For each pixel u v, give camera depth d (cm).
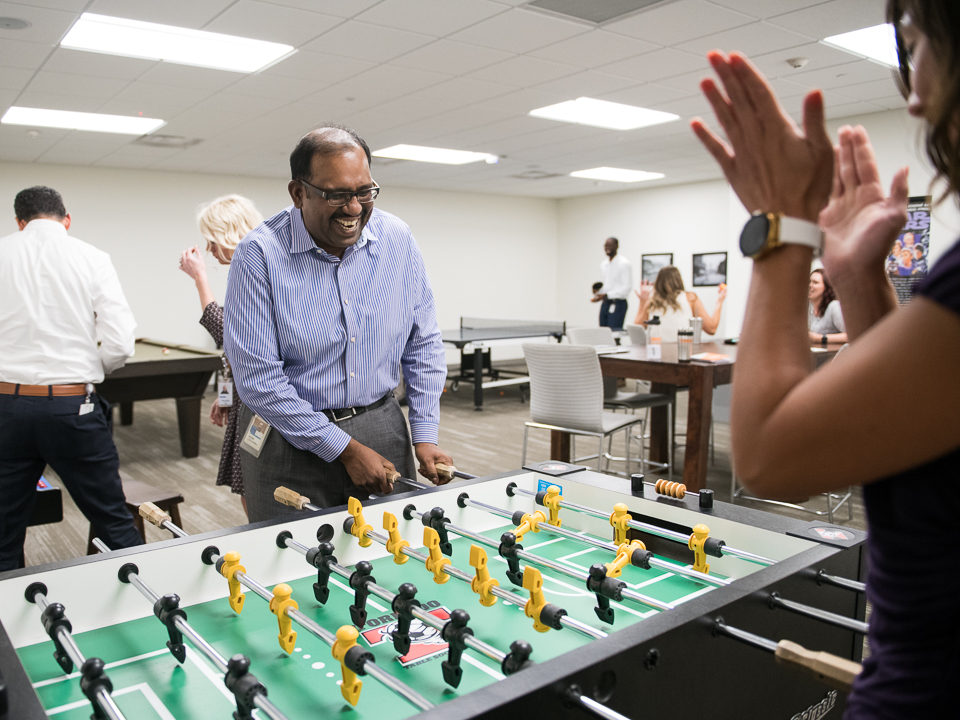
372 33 393
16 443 244
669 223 1047
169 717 88
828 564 111
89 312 256
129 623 114
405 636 98
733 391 62
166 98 521
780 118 62
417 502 149
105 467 258
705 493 138
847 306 67
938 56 52
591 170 902
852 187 67
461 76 476
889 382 50
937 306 48
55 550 332
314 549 120
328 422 170
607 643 82
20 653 104
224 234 238
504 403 755
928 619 54
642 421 421
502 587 127
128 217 832
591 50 426
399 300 192
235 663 79
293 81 482
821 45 422
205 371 500
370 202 167
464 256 1114
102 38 404
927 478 53
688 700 89
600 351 442
